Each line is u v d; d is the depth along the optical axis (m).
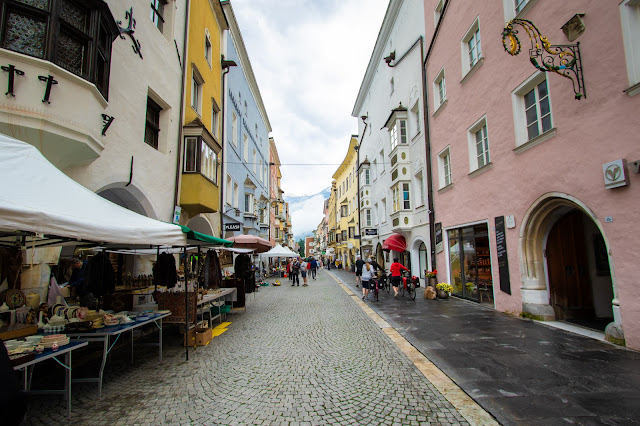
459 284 11.55
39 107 4.36
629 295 5.12
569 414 3.23
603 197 5.53
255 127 24.91
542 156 7.01
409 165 16.52
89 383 4.43
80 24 5.08
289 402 3.74
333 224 53.00
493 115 8.91
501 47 8.48
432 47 13.40
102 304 6.58
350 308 10.41
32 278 4.92
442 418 3.29
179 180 9.76
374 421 3.27
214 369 4.92
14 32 4.32
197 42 11.77
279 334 7.11
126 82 6.98
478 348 5.54
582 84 5.89
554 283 7.61
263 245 12.51
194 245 7.07
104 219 3.71
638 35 4.99
